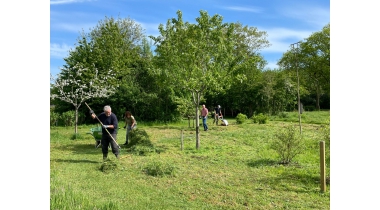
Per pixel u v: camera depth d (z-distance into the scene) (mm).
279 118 26344
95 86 19906
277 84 28891
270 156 9945
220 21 11234
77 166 8648
